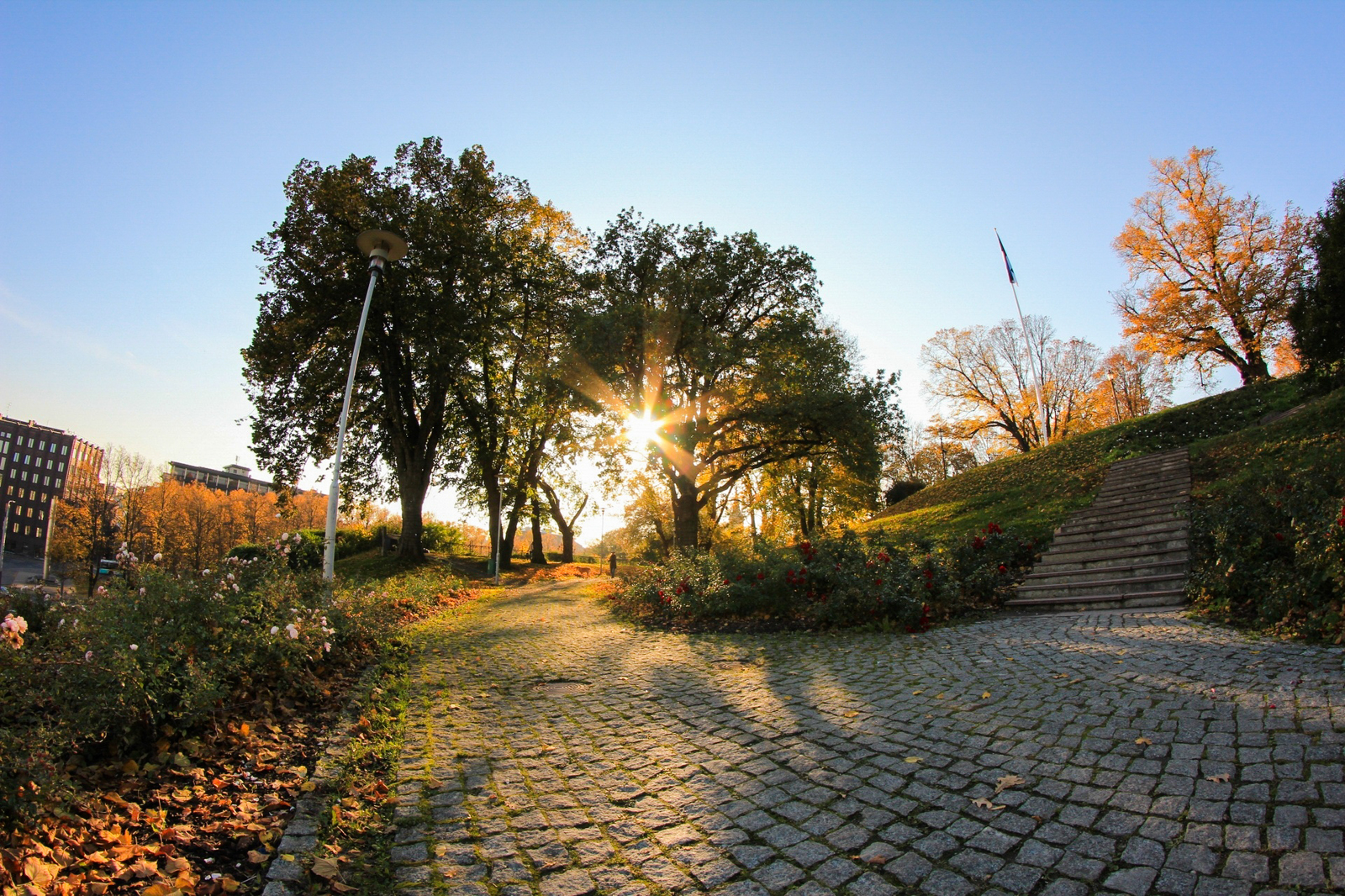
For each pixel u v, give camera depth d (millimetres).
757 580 11672
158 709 4406
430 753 4746
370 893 2867
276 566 7898
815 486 33969
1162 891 2590
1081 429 46281
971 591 10898
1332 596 6348
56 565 48000
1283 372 33344
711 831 3406
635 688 6824
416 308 23188
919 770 4004
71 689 4059
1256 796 3186
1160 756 3775
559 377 22469
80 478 55844
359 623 8789
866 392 21125
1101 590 9883
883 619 9500
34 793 3033
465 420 29188
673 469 23891
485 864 3119
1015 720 4691
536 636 10992
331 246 22625
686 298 21750
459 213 25469
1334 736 3688
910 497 29031
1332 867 2568
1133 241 33562
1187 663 5621
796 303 24297
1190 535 10273
